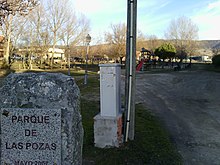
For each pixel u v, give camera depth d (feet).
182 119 28.66
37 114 9.81
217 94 47.80
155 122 26.43
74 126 10.11
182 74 99.14
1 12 30.73
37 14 142.31
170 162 16.07
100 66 17.39
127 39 18.49
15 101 9.97
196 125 26.11
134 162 15.69
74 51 171.53
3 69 107.55
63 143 9.84
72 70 128.57
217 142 20.75
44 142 9.84
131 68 18.40
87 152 16.75
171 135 22.43
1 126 9.93
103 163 15.40
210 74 97.50
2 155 10.00
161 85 63.62
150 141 19.36
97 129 17.51
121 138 18.08
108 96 17.49
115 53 163.12
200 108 35.09
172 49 163.32
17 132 9.90
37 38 147.33
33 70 120.57
